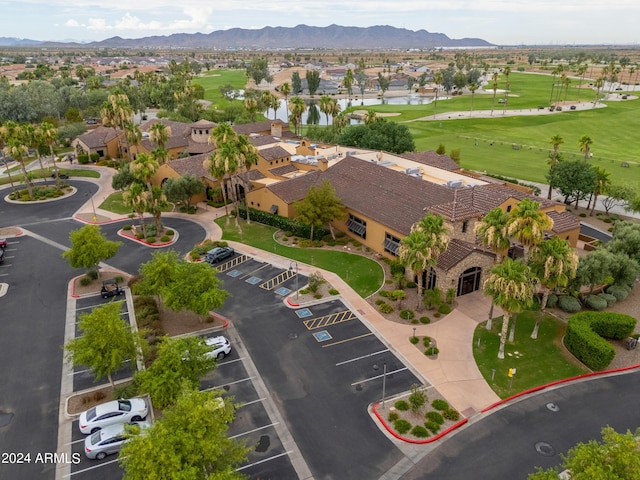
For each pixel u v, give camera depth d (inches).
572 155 4180.6
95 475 1010.7
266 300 1736.0
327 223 2412.6
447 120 6353.3
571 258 1352.1
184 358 1115.9
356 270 1969.7
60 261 2078.0
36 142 3073.3
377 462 1041.5
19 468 1025.5
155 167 2265.0
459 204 1918.1
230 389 1270.9
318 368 1357.0
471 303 1721.2
